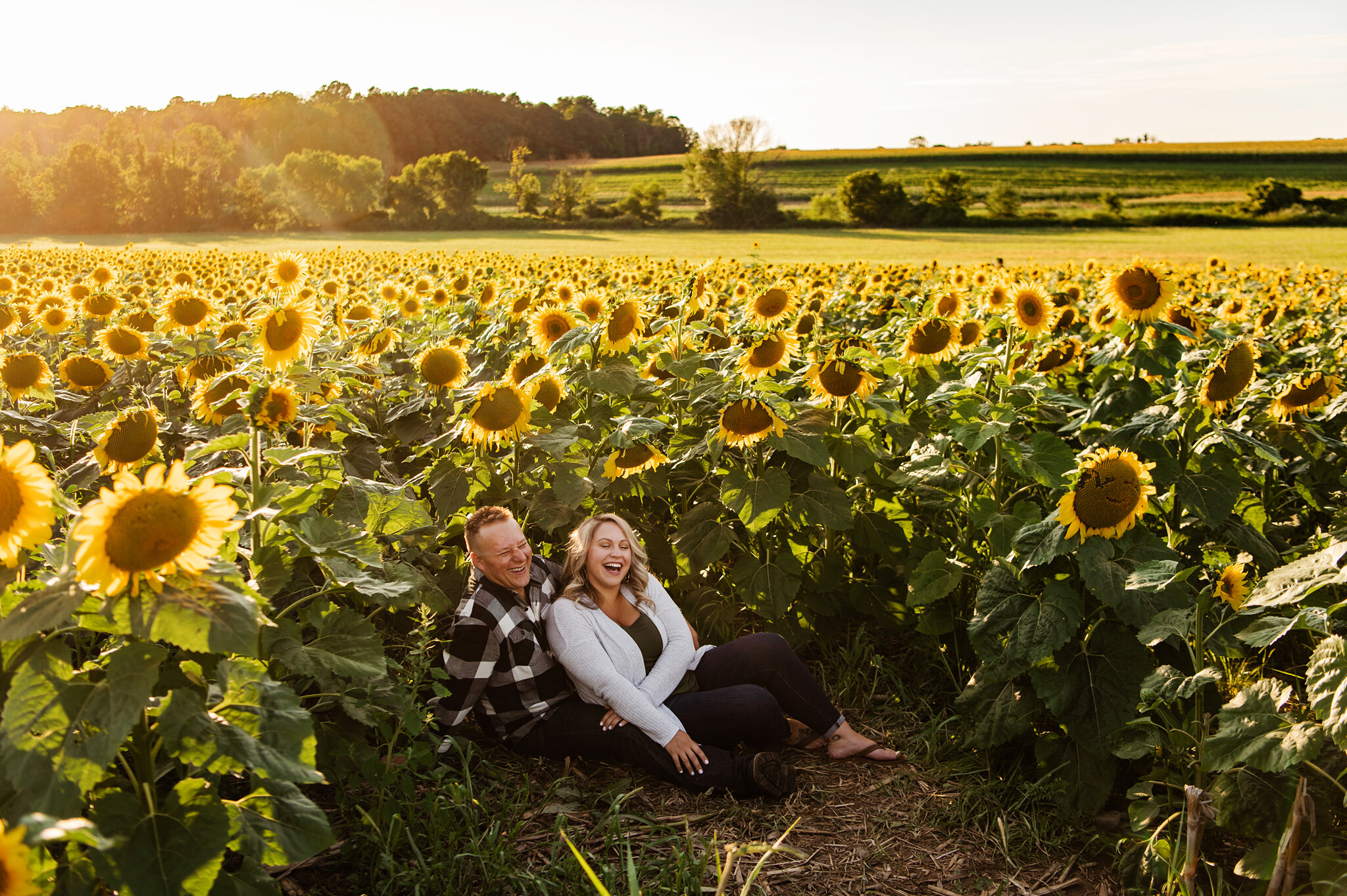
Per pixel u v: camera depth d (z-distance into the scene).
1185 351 4.23
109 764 1.86
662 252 41.31
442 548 4.16
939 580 3.74
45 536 1.94
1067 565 3.31
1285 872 2.39
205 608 1.89
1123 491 3.04
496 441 3.99
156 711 2.09
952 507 4.24
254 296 9.82
